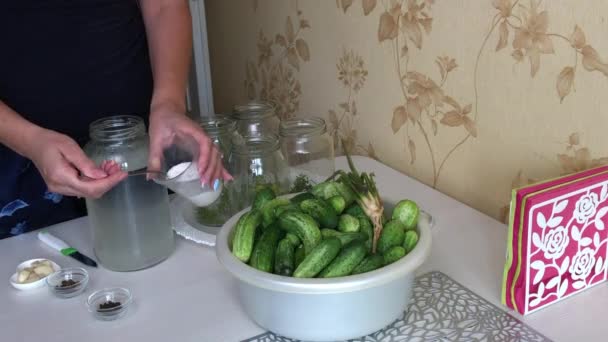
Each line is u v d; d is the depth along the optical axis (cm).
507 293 80
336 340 75
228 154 113
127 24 123
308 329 74
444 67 110
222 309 84
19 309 86
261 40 167
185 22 121
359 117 136
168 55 117
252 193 105
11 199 115
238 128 126
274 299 73
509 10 95
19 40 111
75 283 90
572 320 77
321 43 142
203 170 92
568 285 81
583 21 85
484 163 107
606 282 85
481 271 89
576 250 80
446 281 87
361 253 73
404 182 120
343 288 70
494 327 77
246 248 77
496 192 106
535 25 92
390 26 120
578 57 87
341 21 134
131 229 93
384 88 126
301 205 81
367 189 82
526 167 99
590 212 80
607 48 83
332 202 83
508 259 79
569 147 92
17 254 101
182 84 114
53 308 86
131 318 83
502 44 98
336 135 146
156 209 95
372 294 72
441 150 116
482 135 106
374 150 134
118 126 96
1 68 112
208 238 101
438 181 118
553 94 92
